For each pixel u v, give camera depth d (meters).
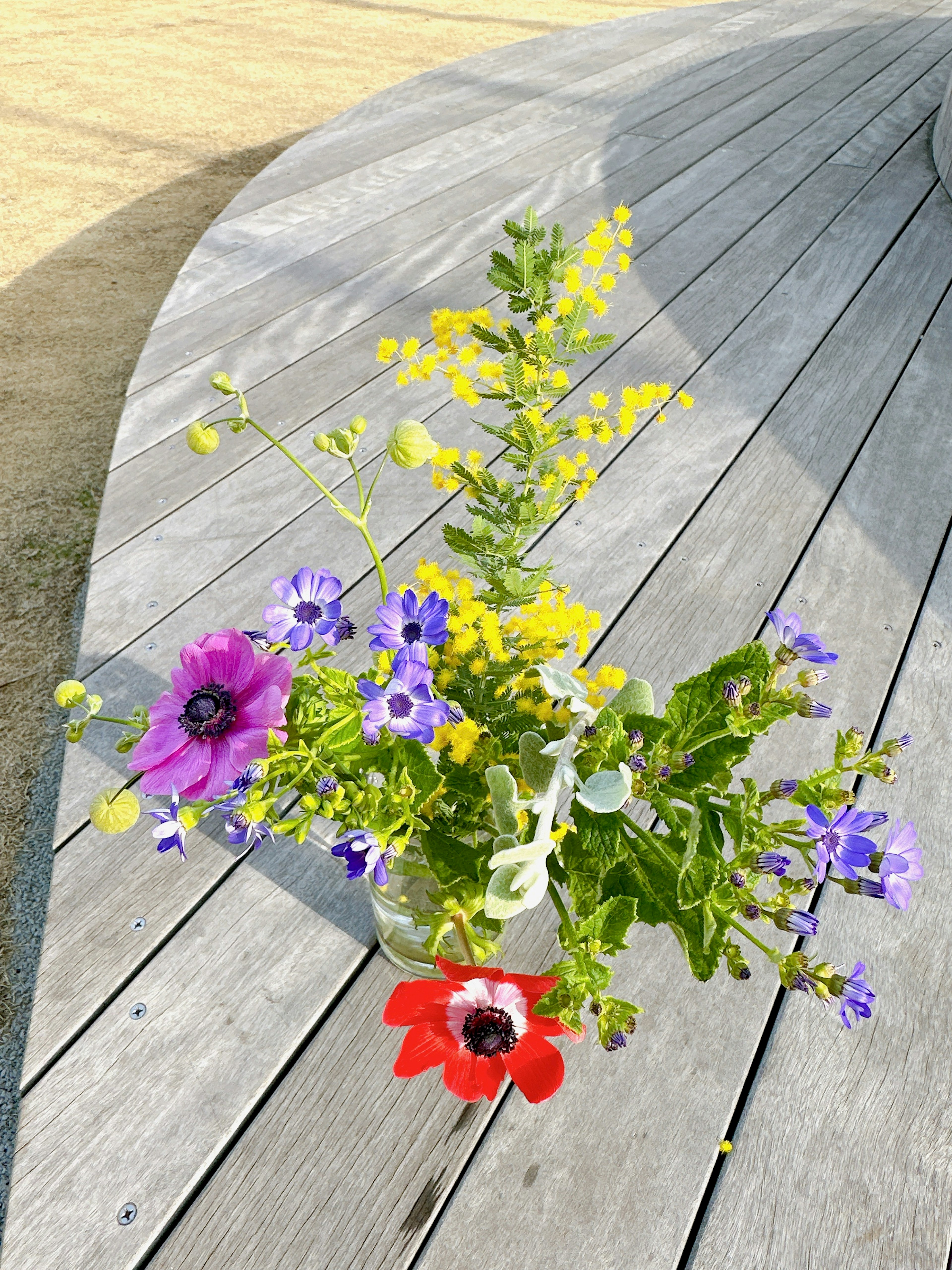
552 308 0.70
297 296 2.20
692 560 1.43
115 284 3.28
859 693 1.21
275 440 0.67
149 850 1.03
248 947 0.94
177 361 1.97
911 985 0.91
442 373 1.89
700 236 2.41
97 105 4.99
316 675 0.65
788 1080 0.84
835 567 1.41
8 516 2.28
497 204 2.62
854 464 1.62
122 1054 0.86
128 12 6.96
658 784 0.60
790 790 0.59
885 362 1.90
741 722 0.57
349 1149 0.80
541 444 0.70
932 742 1.15
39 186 4.02
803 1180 0.78
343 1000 0.90
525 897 0.54
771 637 1.30
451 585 0.69
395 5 7.14
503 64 3.90
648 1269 0.73
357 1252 0.74
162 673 1.27
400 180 2.80
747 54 3.94
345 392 1.85
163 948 0.94
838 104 3.33
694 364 1.90
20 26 6.56
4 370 2.82
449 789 0.64
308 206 2.64
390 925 0.81
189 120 4.77
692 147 2.97
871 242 2.36
